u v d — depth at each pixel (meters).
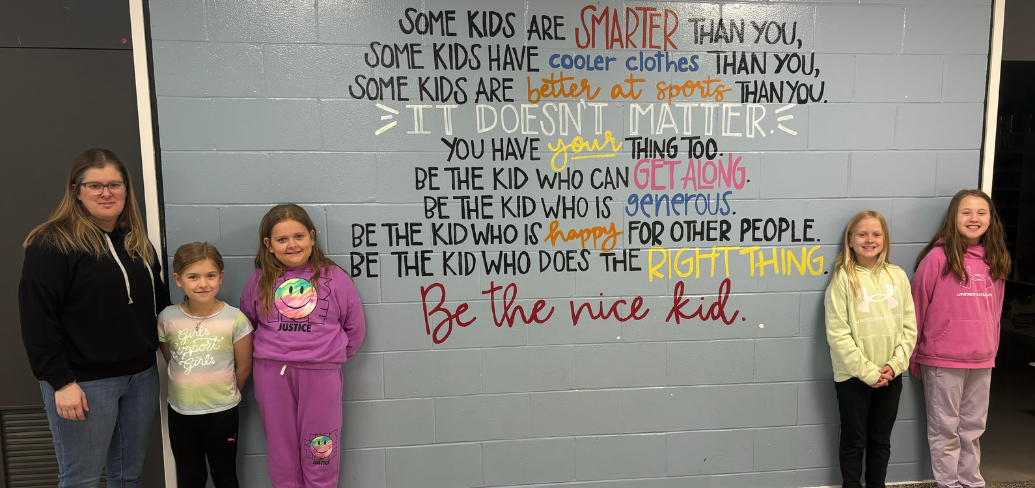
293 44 2.28
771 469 2.68
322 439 2.21
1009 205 2.77
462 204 2.42
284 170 2.32
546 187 2.45
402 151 2.37
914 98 2.55
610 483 2.62
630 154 2.47
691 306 2.57
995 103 2.58
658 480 2.64
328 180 2.35
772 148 2.53
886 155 2.56
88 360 1.89
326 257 2.34
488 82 2.38
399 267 2.41
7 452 2.45
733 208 2.54
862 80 2.52
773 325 2.61
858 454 2.49
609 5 2.40
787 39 2.48
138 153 2.38
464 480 2.55
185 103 2.25
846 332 2.43
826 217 2.57
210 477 2.38
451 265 2.44
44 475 2.49
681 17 2.44
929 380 2.54
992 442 2.94
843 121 2.53
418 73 2.35
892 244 2.61
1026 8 2.58
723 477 2.66
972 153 2.60
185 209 2.29
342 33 2.29
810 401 2.66
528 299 2.49
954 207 2.46
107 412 1.95
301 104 2.30
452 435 2.52
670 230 2.52
